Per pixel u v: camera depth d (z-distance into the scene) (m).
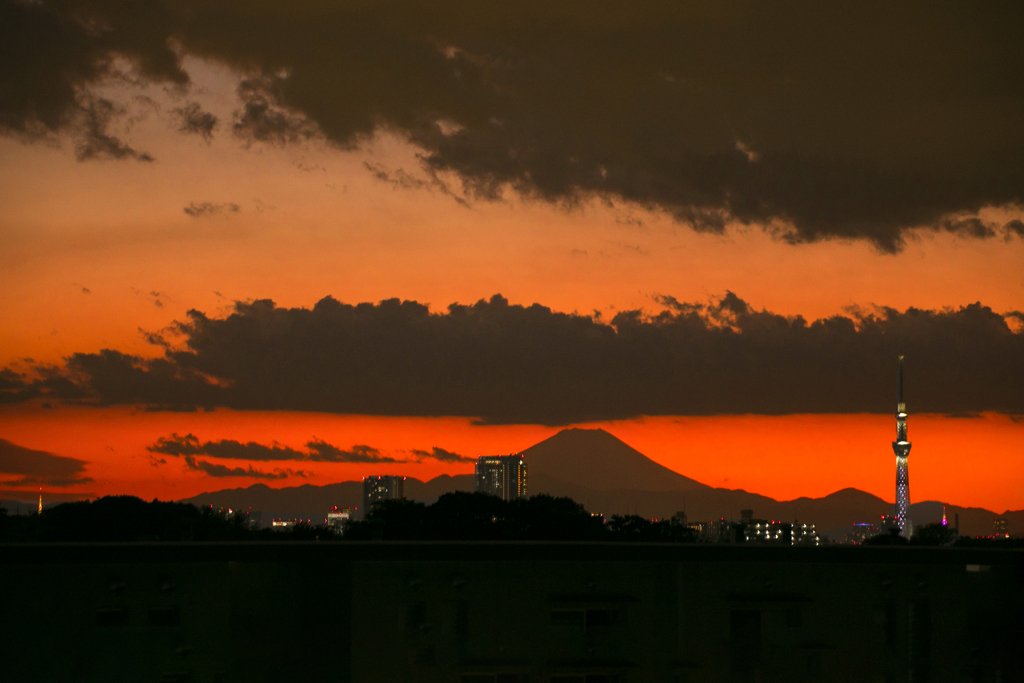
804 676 70.12
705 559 70.88
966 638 71.75
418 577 68.56
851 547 72.38
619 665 68.62
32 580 61.91
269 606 67.31
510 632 68.69
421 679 67.44
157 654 63.97
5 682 60.69
